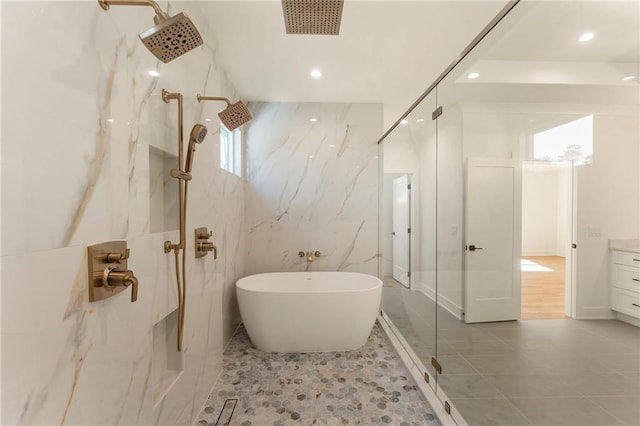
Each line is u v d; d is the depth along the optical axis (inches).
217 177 75.8
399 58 84.0
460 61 68.9
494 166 84.6
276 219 120.6
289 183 120.7
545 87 74.5
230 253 100.7
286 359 86.1
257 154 120.0
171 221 54.1
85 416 29.5
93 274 30.4
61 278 26.6
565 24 61.7
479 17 65.8
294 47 78.4
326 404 65.4
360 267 122.0
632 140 49.3
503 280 80.1
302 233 121.1
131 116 38.2
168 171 54.0
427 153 96.3
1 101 21.1
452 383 63.3
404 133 109.0
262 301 88.9
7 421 21.8
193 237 59.7
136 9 39.4
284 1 46.9
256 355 88.6
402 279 118.1
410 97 114.5
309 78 97.2
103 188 32.5
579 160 60.1
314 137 121.0
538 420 53.1
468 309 87.3
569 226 61.4
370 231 122.2
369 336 102.2
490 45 63.6
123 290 36.0
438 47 78.3
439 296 89.6
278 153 120.5
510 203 83.4
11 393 22.0
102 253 31.9
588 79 61.1
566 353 58.2
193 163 59.6
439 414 59.5
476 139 87.4
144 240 41.4
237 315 109.4
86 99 29.8
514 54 75.4
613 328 50.6
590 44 64.4
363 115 121.5
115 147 34.7
